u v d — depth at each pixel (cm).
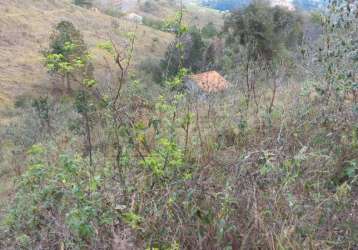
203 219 307
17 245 350
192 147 410
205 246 297
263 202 312
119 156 374
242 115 469
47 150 467
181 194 338
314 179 358
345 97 467
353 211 313
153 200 324
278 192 315
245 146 405
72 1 5522
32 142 708
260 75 628
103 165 388
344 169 369
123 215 313
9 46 4022
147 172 366
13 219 372
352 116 434
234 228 297
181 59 432
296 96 509
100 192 339
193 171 373
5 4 4866
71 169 342
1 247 357
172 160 358
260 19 1606
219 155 404
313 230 295
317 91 477
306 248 276
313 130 428
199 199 327
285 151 384
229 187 320
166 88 428
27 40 4222
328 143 404
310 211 308
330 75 468
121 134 380
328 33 499
